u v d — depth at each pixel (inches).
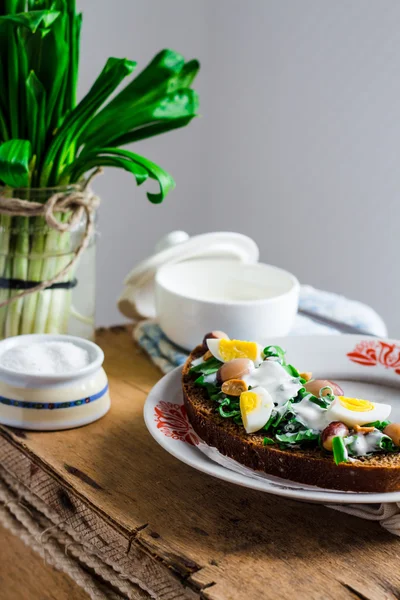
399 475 21.3
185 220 59.9
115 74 28.5
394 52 46.8
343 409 22.1
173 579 20.7
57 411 26.5
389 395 27.3
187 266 33.8
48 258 29.7
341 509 22.9
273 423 22.6
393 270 50.3
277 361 24.7
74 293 31.1
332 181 52.5
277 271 32.6
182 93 30.9
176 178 58.4
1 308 30.1
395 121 47.7
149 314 34.6
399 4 45.8
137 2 52.5
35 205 28.7
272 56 54.2
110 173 54.7
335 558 21.2
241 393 23.1
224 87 57.6
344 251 53.0
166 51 29.6
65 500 24.2
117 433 26.8
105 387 27.6
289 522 22.5
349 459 21.5
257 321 29.7
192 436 24.2
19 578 28.7
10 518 27.2
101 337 34.9
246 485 21.0
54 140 29.0
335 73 50.6
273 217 57.0
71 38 29.0
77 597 25.7
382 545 21.8
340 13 49.4
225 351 25.3
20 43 27.9
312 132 52.9
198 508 23.0
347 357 28.5
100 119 29.7
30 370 26.6
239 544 21.6
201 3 55.7
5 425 26.9
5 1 27.9
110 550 22.6
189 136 58.1
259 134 56.4
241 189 58.7
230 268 33.9
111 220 55.9
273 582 20.4
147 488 23.9
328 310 36.7
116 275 57.7
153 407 25.2
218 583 20.3
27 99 28.3
